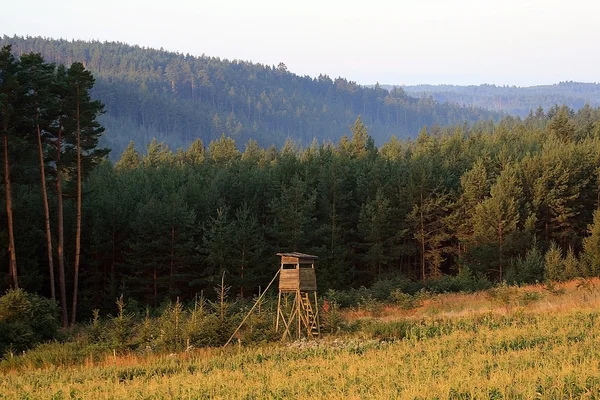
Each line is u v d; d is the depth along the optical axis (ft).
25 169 142.82
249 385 53.78
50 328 101.30
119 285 180.55
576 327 73.67
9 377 68.49
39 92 134.10
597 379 44.11
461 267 188.34
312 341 85.20
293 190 193.36
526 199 213.25
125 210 184.96
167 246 171.01
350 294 146.92
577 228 215.31
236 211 196.54
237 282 169.78
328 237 192.34
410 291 158.71
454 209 211.20
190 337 86.38
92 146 149.48
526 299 111.14
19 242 151.33
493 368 51.42
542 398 40.98
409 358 61.11
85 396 54.19
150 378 61.98
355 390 47.62
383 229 195.93
